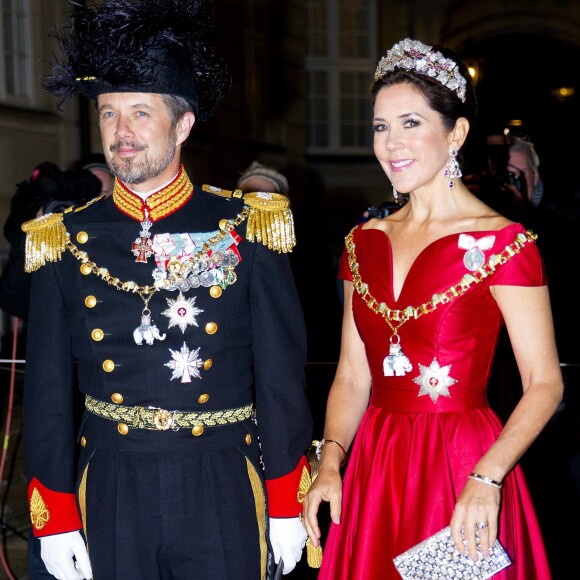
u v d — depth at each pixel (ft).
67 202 10.91
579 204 14.02
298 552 8.13
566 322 13.57
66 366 8.05
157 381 7.69
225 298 7.84
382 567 7.77
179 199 8.00
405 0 47.60
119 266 7.85
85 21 7.82
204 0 8.00
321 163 47.62
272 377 8.01
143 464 7.65
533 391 7.27
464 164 8.30
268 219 8.07
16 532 14.53
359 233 8.28
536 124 49.88
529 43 49.57
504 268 7.41
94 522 7.74
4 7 28.73
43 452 7.97
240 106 40.06
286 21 45.21
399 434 7.76
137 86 7.47
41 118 29.71
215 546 7.68
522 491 7.83
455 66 7.62
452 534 7.00
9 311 11.07
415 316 7.63
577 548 12.99
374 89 7.81
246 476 7.93
